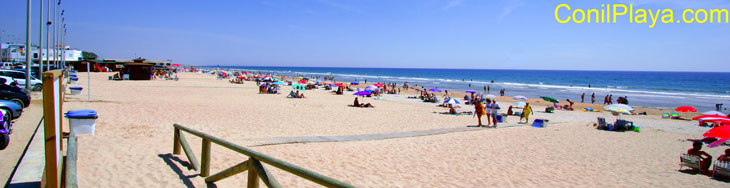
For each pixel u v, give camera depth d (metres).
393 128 14.80
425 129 15.02
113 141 8.09
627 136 15.80
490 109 16.86
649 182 8.68
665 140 15.14
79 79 38.47
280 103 23.47
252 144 9.95
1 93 12.78
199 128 12.00
